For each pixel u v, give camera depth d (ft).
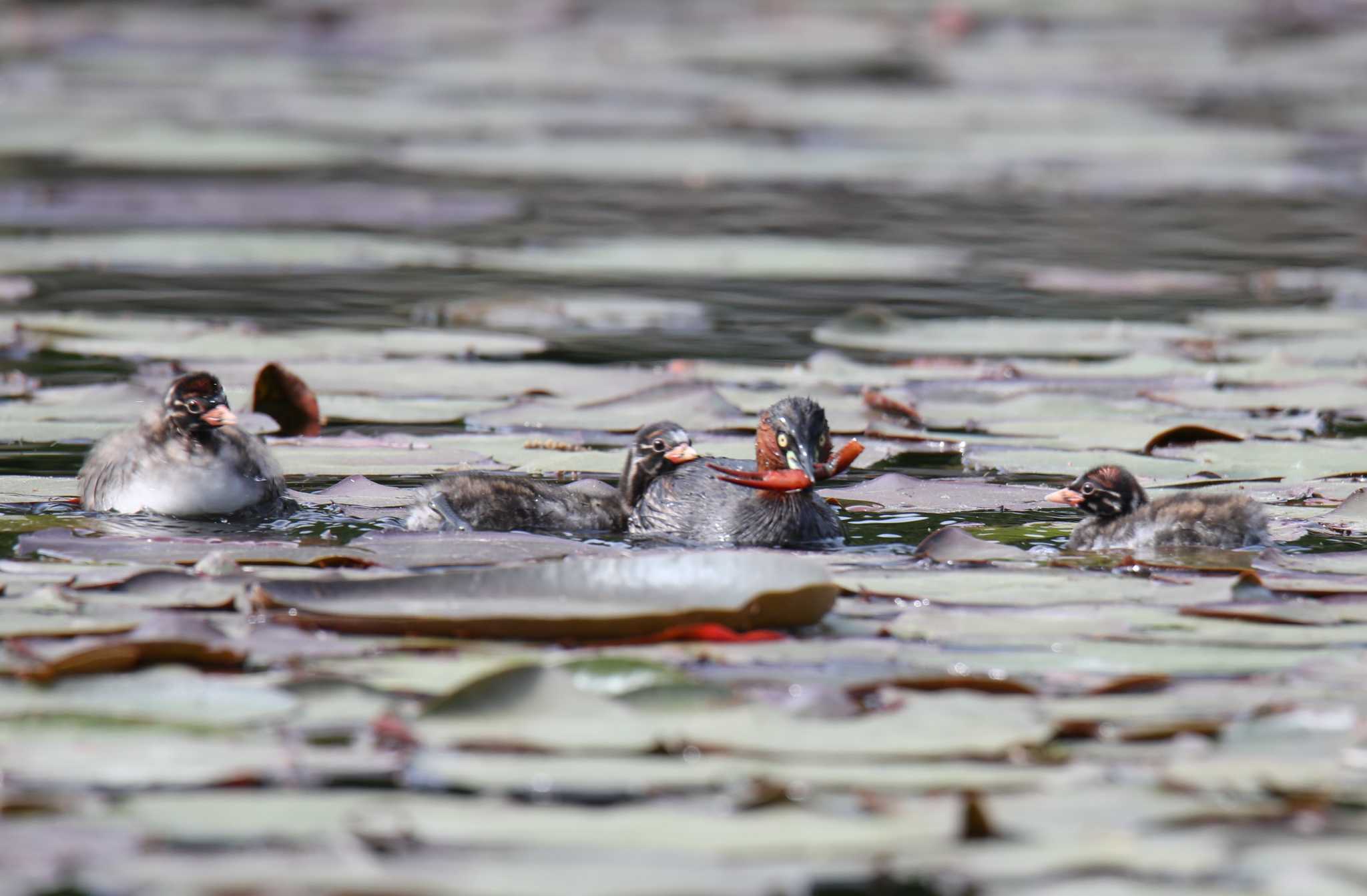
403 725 24.79
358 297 73.61
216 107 138.51
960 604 31.65
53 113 132.98
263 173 112.57
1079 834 21.36
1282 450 47.06
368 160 118.42
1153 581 33.58
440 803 22.34
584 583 30.76
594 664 26.66
